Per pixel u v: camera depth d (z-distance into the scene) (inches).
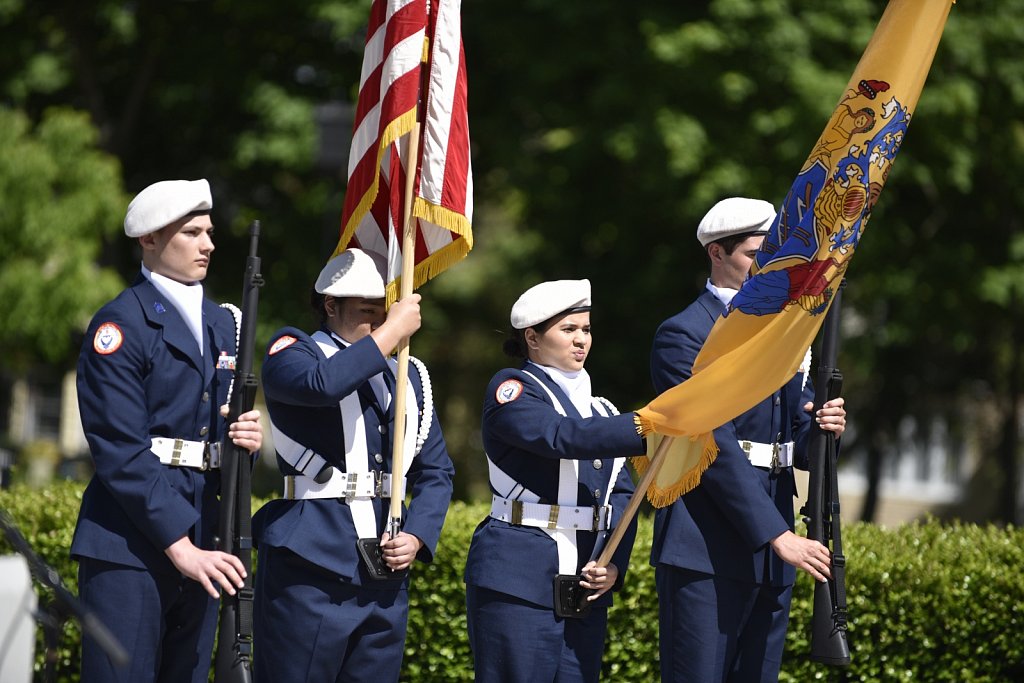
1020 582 708.0
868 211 553.3
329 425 536.7
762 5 1505.9
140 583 518.3
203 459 533.6
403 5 559.5
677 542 582.2
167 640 540.1
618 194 1691.7
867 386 2052.2
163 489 513.0
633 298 1691.7
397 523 535.2
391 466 548.1
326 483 533.6
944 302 1694.1
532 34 1621.6
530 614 557.0
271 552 538.3
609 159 1660.9
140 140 1920.5
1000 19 1589.6
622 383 1727.4
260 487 1557.6
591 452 546.0
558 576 558.6
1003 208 1754.4
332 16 1651.1
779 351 548.1
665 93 1536.7
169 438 528.1
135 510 507.8
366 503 536.7
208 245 546.6
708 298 601.3
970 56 1571.1
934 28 548.4
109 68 1900.8
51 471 2112.5
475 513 783.7
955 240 1733.5
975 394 2148.1
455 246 578.6
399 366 538.3
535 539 561.9
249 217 1865.2
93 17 1819.6
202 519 531.2
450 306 2415.1
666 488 574.9
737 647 593.6
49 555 741.3
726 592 578.6
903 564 717.9
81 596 524.7
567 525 564.7
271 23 1796.3
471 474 2485.2
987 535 782.5
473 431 2514.8
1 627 370.6
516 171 1670.8
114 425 513.0
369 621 535.8
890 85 548.4
